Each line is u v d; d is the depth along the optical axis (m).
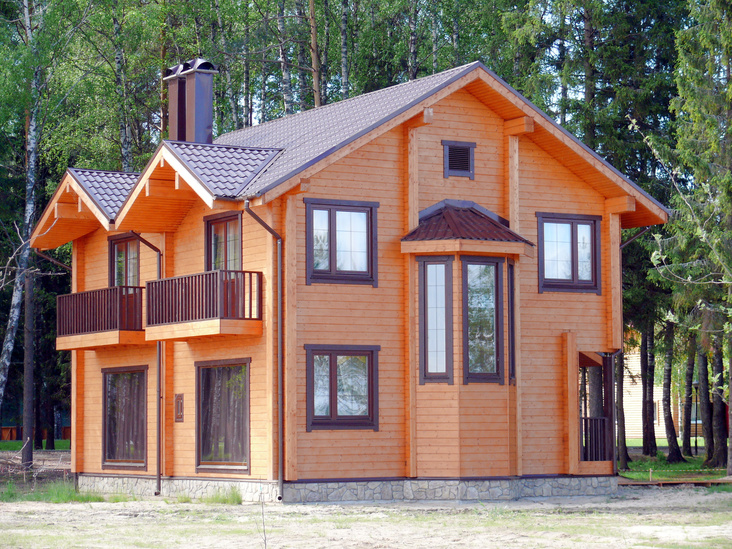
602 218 24.23
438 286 21.41
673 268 28.42
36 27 31.67
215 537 14.74
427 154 22.33
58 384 45.06
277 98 46.66
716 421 34.41
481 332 21.42
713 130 27.52
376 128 21.03
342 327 21.03
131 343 24.14
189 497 22.22
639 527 15.85
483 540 14.29
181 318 21.75
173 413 23.59
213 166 21.41
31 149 31.59
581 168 23.70
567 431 22.91
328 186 21.16
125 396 25.55
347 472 20.75
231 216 22.17
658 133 32.88
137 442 24.91
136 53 38.66
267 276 20.81
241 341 21.55
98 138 37.34
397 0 40.56
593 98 33.66
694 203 27.89
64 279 44.84
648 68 33.47
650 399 38.16
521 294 22.91
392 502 20.66
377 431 21.12
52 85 34.78
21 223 36.75
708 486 25.00
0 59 29.81
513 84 36.09
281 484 20.03
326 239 21.11
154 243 24.62
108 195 24.41
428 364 21.31
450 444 20.92
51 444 46.84
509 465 21.33
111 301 24.53
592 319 23.78
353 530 15.60
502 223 22.91
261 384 20.92
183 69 25.41
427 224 21.77
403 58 43.12
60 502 21.02
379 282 21.50
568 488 22.72
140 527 16.06
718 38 27.52
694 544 13.75
